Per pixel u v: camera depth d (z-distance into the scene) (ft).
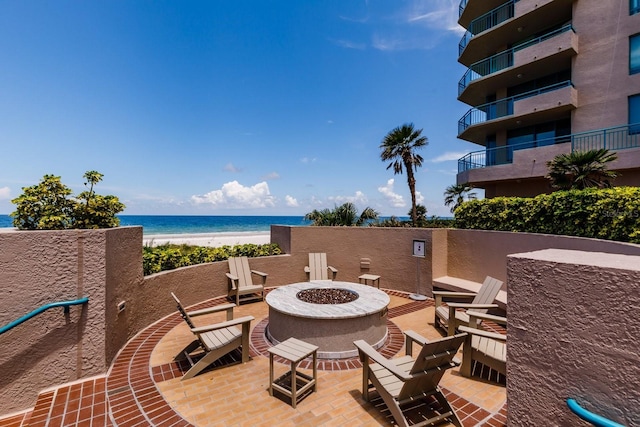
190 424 9.84
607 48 37.50
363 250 29.91
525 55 42.98
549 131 45.44
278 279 29.55
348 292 19.61
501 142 50.72
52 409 10.48
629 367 4.12
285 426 9.83
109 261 13.66
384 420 10.24
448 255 28.04
